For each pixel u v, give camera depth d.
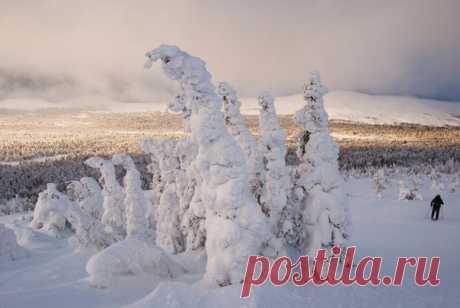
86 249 13.41
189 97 7.19
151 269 8.49
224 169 7.17
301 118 8.90
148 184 50.72
